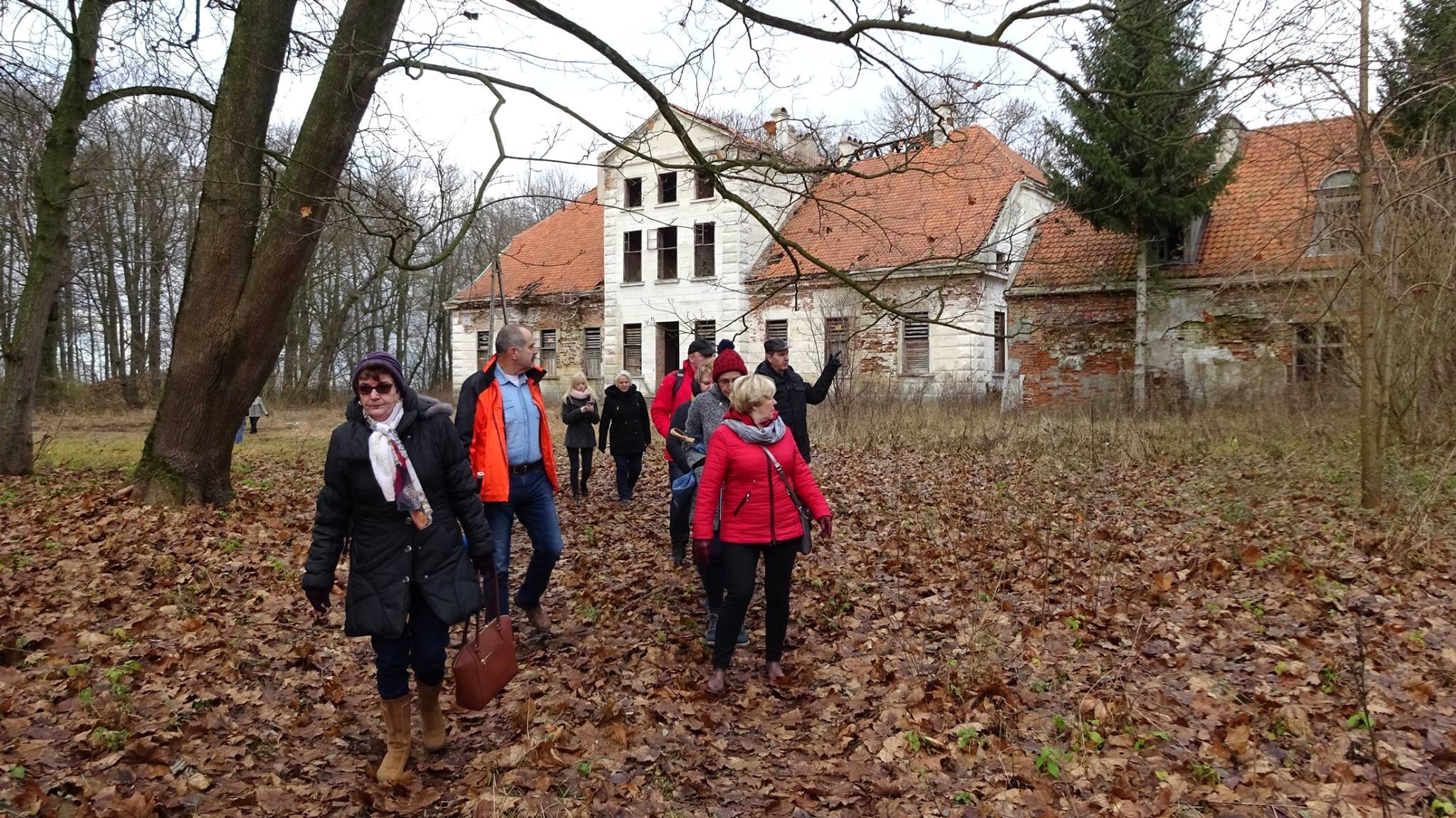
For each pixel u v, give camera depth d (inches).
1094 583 252.5
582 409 446.6
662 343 1213.1
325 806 143.7
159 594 249.1
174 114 450.3
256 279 365.4
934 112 318.7
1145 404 679.1
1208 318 766.5
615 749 161.2
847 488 453.4
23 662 194.5
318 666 205.8
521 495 216.7
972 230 844.0
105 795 138.9
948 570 279.6
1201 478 432.5
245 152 363.6
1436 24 315.9
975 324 961.5
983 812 137.2
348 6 335.6
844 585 262.2
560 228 1417.3
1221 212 800.9
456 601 147.8
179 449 370.9
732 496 191.0
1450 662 185.9
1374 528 300.8
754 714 179.8
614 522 387.5
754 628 232.2
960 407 738.8
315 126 344.8
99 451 653.9
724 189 305.1
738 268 1112.8
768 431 192.1
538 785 147.7
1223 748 153.3
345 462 144.3
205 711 175.0
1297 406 541.6
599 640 222.2
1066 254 840.3
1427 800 134.6
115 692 177.2
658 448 689.0
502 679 152.0
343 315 1537.9
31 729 160.1
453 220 289.3
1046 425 620.7
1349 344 417.1
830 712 178.1
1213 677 186.2
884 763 154.9
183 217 1129.4
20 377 487.2
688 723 173.9
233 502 384.5
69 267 794.2
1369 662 187.2
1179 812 132.6
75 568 270.1
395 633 143.7
